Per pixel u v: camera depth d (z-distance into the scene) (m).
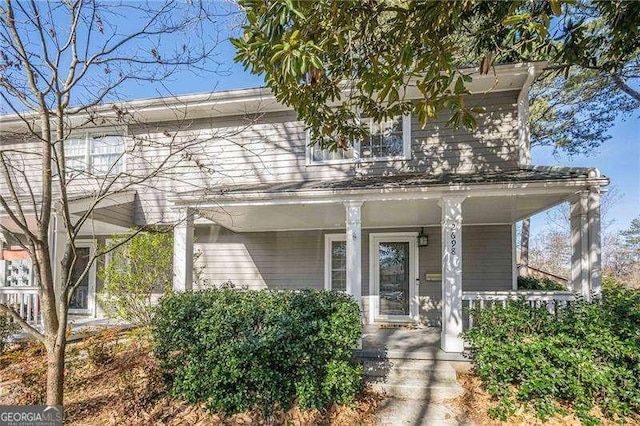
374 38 4.74
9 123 8.10
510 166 8.45
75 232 3.43
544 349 5.04
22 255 9.03
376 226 9.60
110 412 4.77
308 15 3.69
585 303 5.72
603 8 5.04
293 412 4.94
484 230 9.01
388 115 5.82
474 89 8.57
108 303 8.11
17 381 5.51
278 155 9.60
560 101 14.68
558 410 4.75
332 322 5.29
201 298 5.74
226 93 9.14
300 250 9.91
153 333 5.57
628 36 4.96
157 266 8.15
